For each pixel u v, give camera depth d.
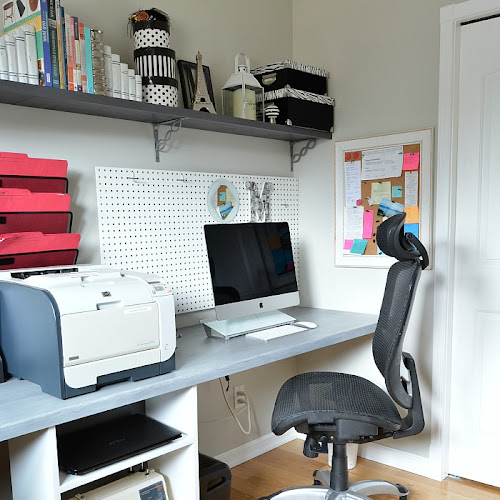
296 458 2.66
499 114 2.21
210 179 2.39
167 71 2.03
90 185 1.99
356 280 2.65
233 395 2.59
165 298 1.58
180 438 1.67
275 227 2.42
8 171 1.61
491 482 2.32
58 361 1.33
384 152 2.50
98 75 1.78
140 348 1.51
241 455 2.62
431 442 2.43
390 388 1.75
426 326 2.43
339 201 2.68
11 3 1.73
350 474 2.47
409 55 2.41
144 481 1.69
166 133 2.23
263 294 2.25
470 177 2.30
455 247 2.36
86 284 1.46
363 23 2.56
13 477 1.52
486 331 2.30
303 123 2.53
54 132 1.88
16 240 1.60
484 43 2.23
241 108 2.36
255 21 2.64
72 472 1.41
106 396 1.38
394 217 1.85
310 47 2.78
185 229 2.29
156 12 2.04
